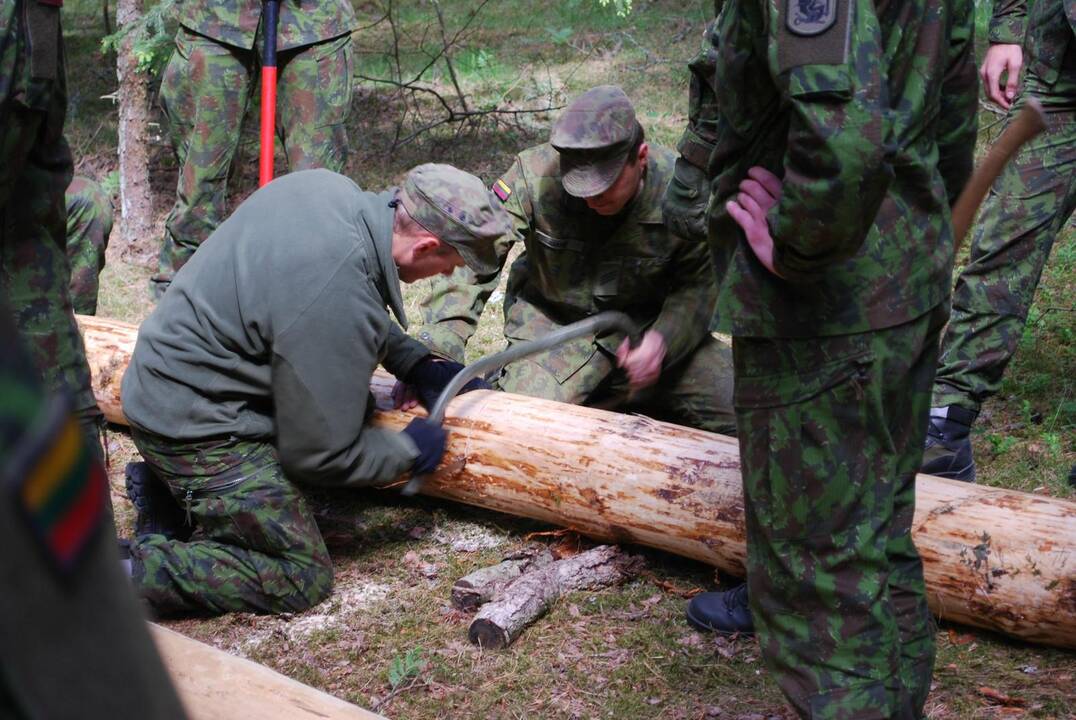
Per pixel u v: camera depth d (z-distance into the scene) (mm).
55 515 356
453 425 3137
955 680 2430
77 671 357
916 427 1894
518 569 2924
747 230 1701
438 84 8141
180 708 380
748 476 1801
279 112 4652
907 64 1686
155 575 2738
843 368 1685
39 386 371
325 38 4496
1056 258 5059
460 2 9758
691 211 2951
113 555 379
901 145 1676
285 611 2828
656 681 2496
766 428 1755
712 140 2859
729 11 1690
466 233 2668
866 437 1717
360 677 2568
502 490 3076
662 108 7324
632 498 2857
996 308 3236
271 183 2771
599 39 8703
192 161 4668
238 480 2773
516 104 7723
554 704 2434
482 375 3510
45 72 2084
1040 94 3279
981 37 7578
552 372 3504
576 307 3561
